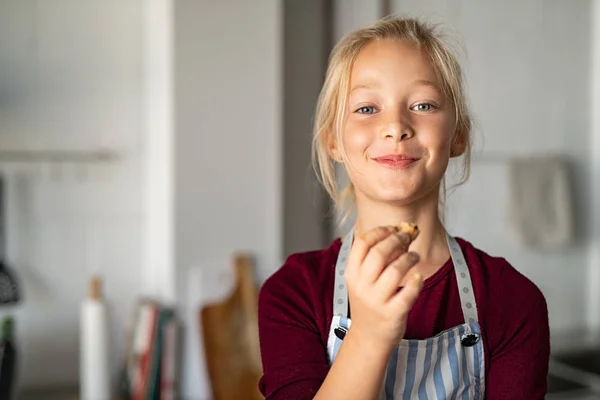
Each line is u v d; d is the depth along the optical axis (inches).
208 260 83.1
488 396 25.2
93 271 89.3
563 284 106.7
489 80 99.3
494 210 100.9
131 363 83.7
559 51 103.7
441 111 23.5
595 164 106.5
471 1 97.5
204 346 80.9
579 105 105.4
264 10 84.5
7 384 75.7
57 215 87.5
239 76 83.7
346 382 20.2
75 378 88.6
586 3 105.2
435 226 25.9
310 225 95.0
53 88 86.8
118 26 89.4
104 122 89.3
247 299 83.1
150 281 91.4
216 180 83.2
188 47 81.4
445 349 25.0
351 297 20.4
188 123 81.8
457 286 25.6
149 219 91.1
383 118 23.2
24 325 86.5
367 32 24.9
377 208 24.5
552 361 96.0
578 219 106.1
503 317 25.4
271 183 85.7
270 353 25.5
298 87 93.6
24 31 85.4
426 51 24.0
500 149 100.4
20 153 85.5
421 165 23.1
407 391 24.8
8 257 85.7
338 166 34.0
